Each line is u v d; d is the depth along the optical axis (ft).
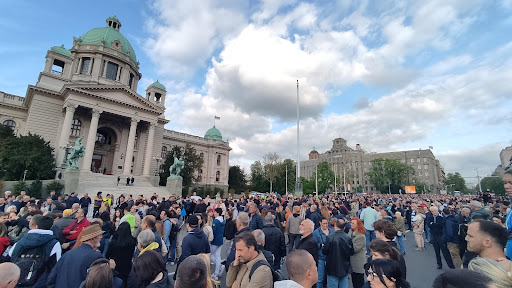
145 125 174.09
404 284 9.16
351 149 462.60
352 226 22.31
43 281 15.17
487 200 72.79
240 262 12.94
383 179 324.39
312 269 9.60
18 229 24.03
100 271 10.54
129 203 43.57
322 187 300.61
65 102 138.51
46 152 120.06
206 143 254.06
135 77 207.31
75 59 175.11
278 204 51.01
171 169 140.67
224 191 236.02
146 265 11.62
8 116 151.94
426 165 384.68
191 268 9.46
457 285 5.77
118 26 218.59
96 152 161.27
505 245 10.30
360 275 21.07
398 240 40.32
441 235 31.81
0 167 105.81
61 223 22.57
